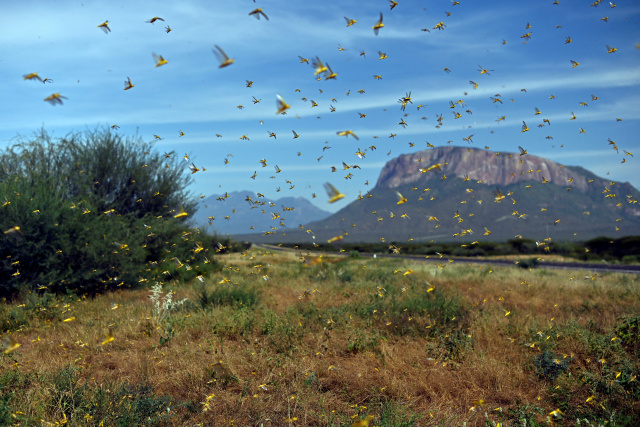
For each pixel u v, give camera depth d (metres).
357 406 5.02
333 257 34.81
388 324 8.14
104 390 5.09
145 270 16.77
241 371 6.19
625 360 5.97
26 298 12.06
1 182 15.30
